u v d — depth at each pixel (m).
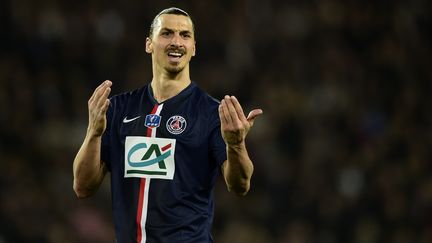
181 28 16.55
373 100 52.38
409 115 51.94
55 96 48.72
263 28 55.12
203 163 16.27
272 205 45.03
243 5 55.31
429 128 51.56
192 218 16.12
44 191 44.59
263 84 51.50
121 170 16.33
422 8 57.75
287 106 50.50
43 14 51.78
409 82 54.06
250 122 15.68
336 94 51.78
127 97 16.92
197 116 16.42
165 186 16.05
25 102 48.16
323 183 46.50
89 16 52.44
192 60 52.09
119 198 16.31
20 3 51.62
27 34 51.03
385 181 46.97
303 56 54.09
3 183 44.25
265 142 47.50
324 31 55.72
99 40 52.03
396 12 57.19
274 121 49.31
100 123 15.99
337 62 53.78
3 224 42.03
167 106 16.52
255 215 44.44
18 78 48.91
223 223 43.97
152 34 16.88
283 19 55.81
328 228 44.75
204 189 16.34
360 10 56.97
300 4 56.56
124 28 52.78
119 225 16.23
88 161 16.28
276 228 44.44
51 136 47.22
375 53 55.41
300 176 46.47
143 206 16.05
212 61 52.31
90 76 50.53
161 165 16.09
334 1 56.81
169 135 16.25
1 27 50.78
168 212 16.02
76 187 16.77
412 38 56.72
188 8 54.03
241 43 53.53
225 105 15.53
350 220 45.19
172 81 16.67
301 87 52.16
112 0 53.41
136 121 16.48
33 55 50.41
